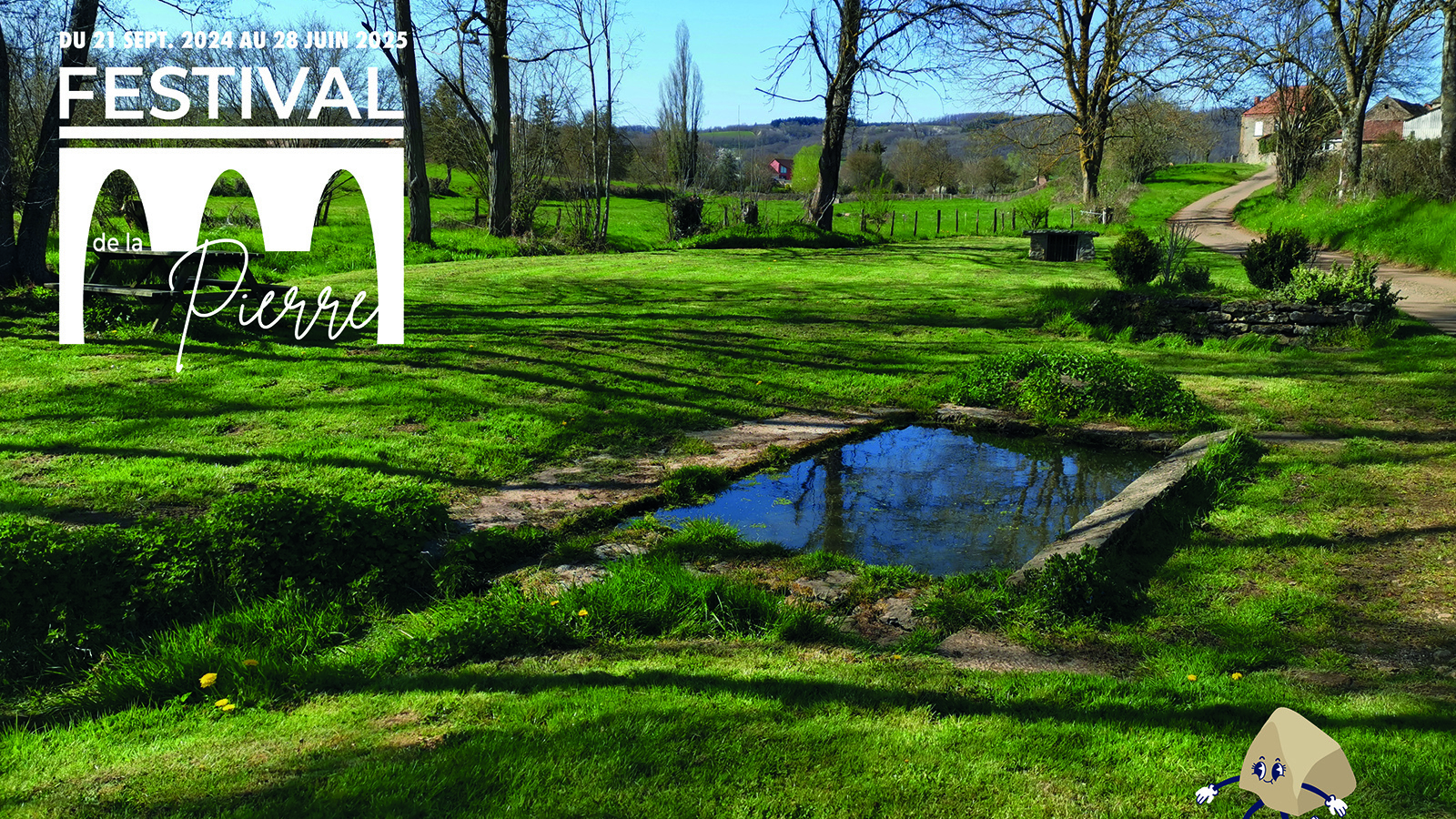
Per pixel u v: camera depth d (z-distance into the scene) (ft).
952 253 91.56
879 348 40.55
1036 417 28.89
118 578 14.35
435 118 125.08
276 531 15.81
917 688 11.98
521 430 25.99
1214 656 13.16
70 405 26.58
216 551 15.35
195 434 24.38
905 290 61.52
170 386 29.45
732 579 16.58
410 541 16.84
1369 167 101.96
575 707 11.18
